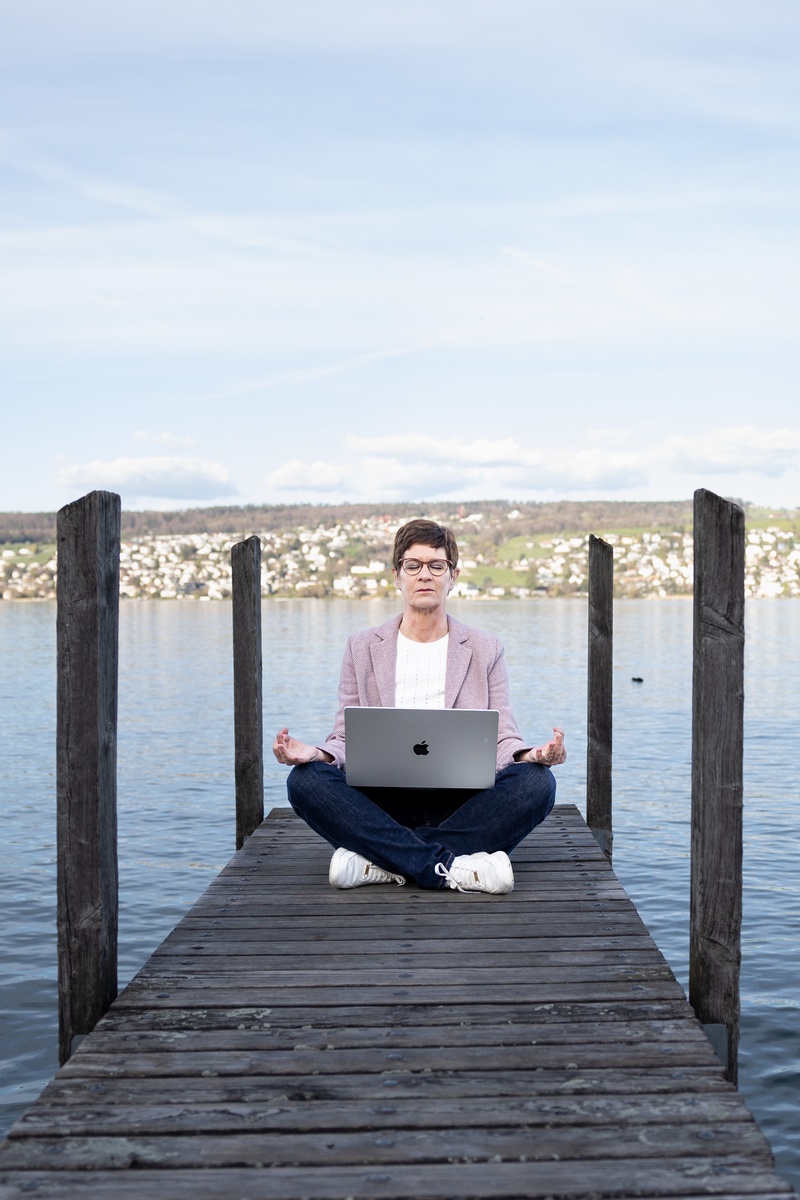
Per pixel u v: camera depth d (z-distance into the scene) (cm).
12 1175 239
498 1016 327
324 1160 245
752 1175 238
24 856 1138
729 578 339
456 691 492
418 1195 231
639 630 7550
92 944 336
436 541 491
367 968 370
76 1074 289
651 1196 231
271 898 462
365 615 9938
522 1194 231
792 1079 552
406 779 470
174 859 1104
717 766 343
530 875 499
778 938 797
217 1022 323
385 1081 284
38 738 2309
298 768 482
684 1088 279
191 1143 252
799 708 2877
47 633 7644
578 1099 273
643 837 1204
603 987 350
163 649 5812
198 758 1931
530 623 8212
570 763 1875
